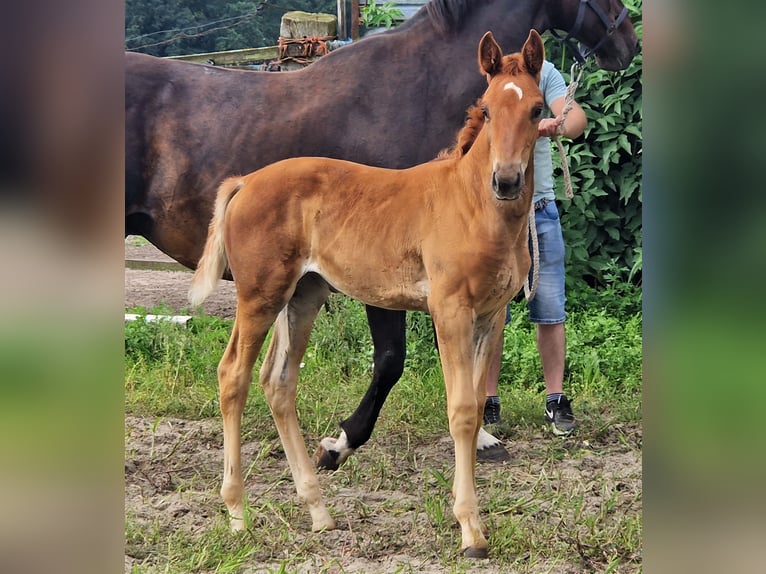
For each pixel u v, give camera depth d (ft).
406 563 9.66
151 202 14.21
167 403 16.05
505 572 9.33
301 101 13.80
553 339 15.03
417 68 13.58
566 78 20.84
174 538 10.26
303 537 10.53
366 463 13.50
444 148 13.55
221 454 13.97
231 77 14.24
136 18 71.72
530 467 13.23
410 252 10.47
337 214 10.90
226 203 11.47
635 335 18.69
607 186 21.56
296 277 11.15
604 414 16.14
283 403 11.50
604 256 21.74
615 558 9.49
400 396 16.14
